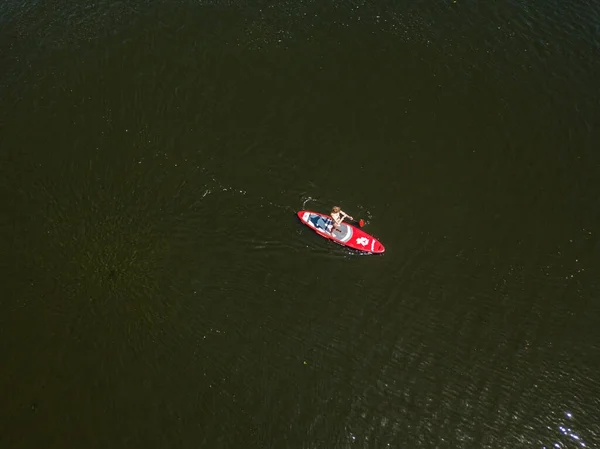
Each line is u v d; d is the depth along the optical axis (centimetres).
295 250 2438
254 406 2103
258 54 3072
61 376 2152
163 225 2508
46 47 3117
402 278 2372
